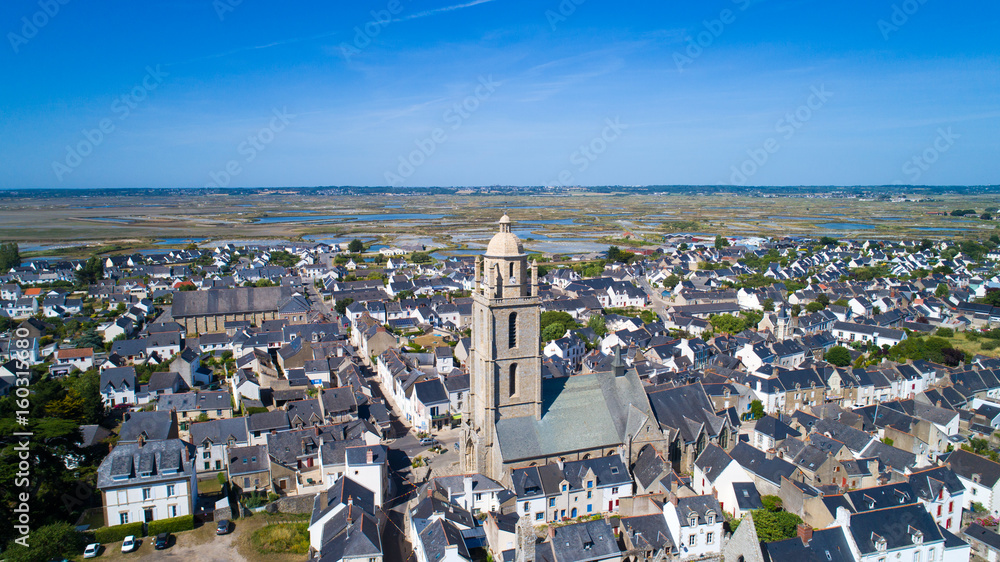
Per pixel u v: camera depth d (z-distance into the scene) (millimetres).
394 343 165250
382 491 88062
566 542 68875
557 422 90188
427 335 182500
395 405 135125
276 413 113625
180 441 89688
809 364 152000
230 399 127188
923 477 84438
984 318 199875
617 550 70062
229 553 79312
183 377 142625
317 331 177625
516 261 84938
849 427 105125
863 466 92562
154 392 134500
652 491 86188
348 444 97750
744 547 67938
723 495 87375
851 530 69438
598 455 91312
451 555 67125
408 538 80375
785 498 85188
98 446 103812
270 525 85750
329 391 121062
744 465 94875
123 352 160500
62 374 149625
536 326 87625
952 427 110438
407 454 108500
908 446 103062
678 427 98812
